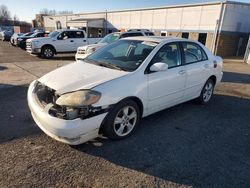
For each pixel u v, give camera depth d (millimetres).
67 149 3238
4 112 4566
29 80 7559
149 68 3705
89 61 4133
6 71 9211
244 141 3717
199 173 2842
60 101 2906
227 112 4996
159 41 4156
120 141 3506
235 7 18391
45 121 2957
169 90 4152
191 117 4602
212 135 3871
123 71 3539
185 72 4434
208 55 5246
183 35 21547
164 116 4590
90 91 2988
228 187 2627
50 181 2600
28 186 2510
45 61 12953
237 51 20234
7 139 3477
